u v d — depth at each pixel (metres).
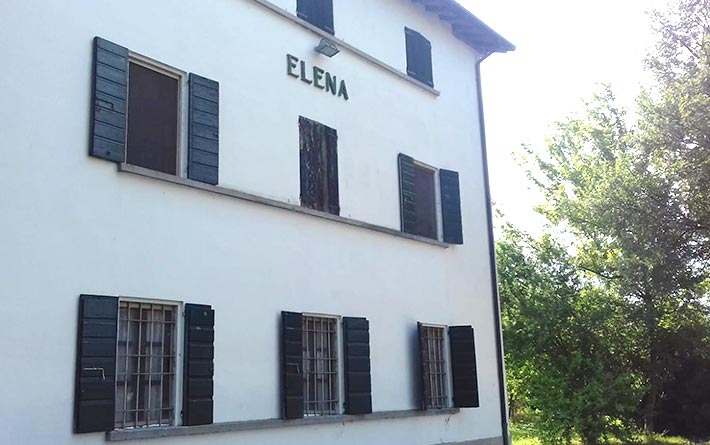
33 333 7.33
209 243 9.38
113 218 8.30
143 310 8.58
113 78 8.52
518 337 21.80
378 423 11.55
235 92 10.23
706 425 25.30
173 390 8.61
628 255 19.16
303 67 11.49
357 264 11.81
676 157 17.55
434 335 13.48
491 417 14.24
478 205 15.36
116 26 8.78
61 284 7.66
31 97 7.73
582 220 22.05
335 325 11.27
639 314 21.45
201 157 9.41
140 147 8.95
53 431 7.32
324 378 10.91
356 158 12.29
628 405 21.08
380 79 13.26
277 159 10.70
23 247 7.40
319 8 12.16
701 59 17.34
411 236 13.05
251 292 9.82
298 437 10.07
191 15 9.80
